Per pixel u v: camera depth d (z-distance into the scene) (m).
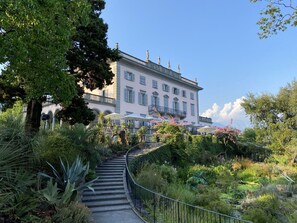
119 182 11.80
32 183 6.32
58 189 7.28
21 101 12.46
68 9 8.21
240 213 10.53
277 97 31.56
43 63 7.03
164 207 8.15
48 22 6.24
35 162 7.91
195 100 48.22
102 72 13.49
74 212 6.23
